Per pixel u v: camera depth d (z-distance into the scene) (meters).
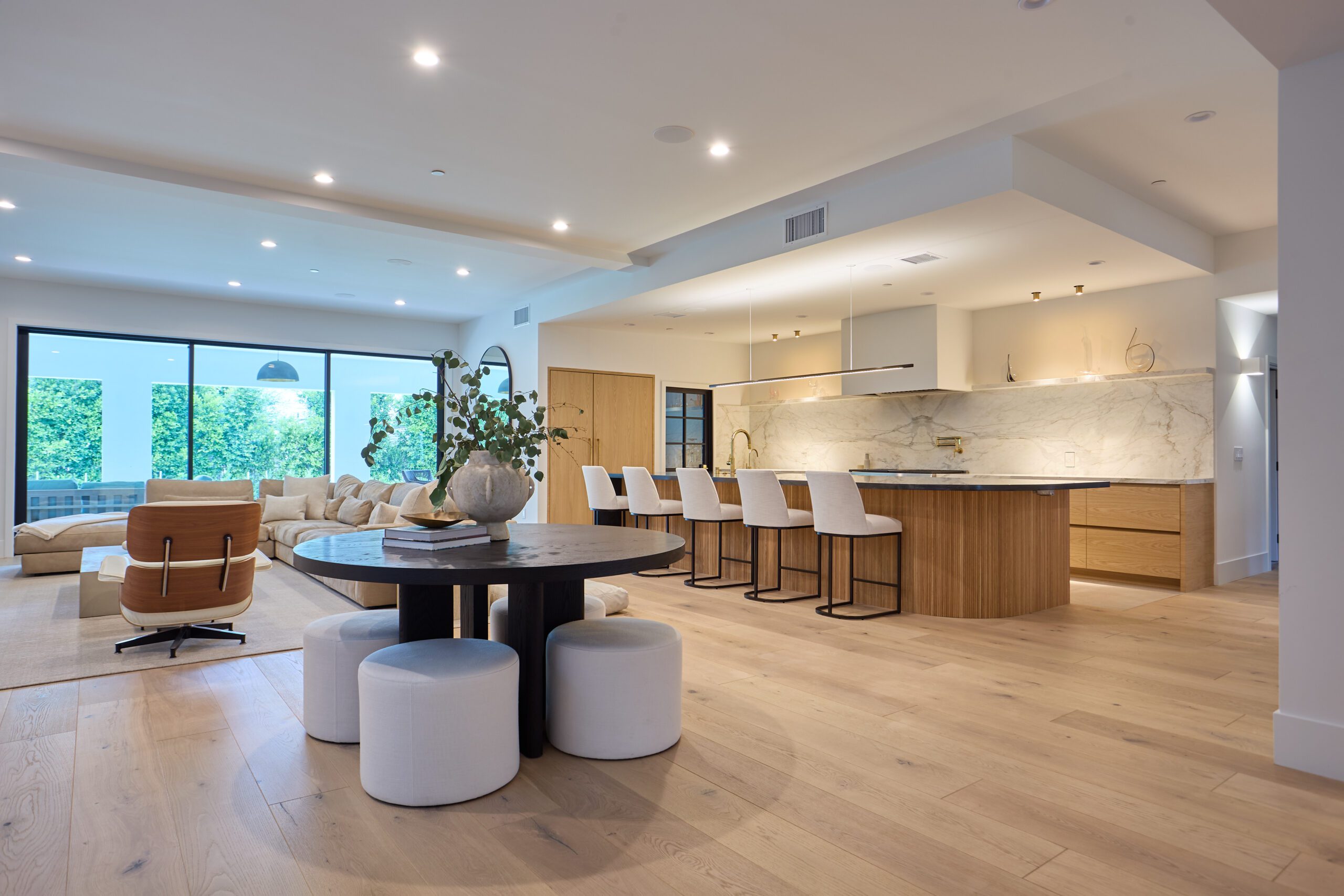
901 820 2.08
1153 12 2.87
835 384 8.64
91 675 3.46
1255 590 5.73
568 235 5.70
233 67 3.21
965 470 7.39
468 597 3.01
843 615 4.75
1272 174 4.60
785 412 9.27
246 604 4.06
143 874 1.81
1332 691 2.39
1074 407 6.66
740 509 5.96
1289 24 2.23
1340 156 2.38
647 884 1.77
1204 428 5.95
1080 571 6.29
